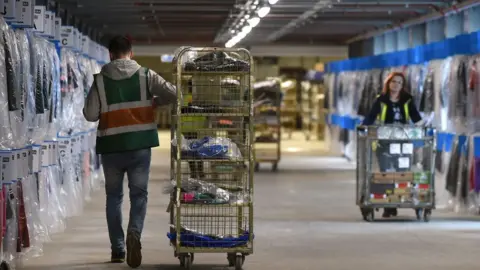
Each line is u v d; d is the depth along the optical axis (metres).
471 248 12.03
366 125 15.11
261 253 11.50
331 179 23.34
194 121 10.51
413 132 14.78
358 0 19.38
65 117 14.96
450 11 19.81
